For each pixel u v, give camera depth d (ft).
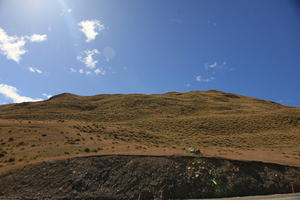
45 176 65.36
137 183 64.34
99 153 82.12
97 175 66.39
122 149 91.91
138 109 252.21
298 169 78.69
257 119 194.90
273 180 71.46
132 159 74.02
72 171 67.46
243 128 173.37
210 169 71.77
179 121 195.62
